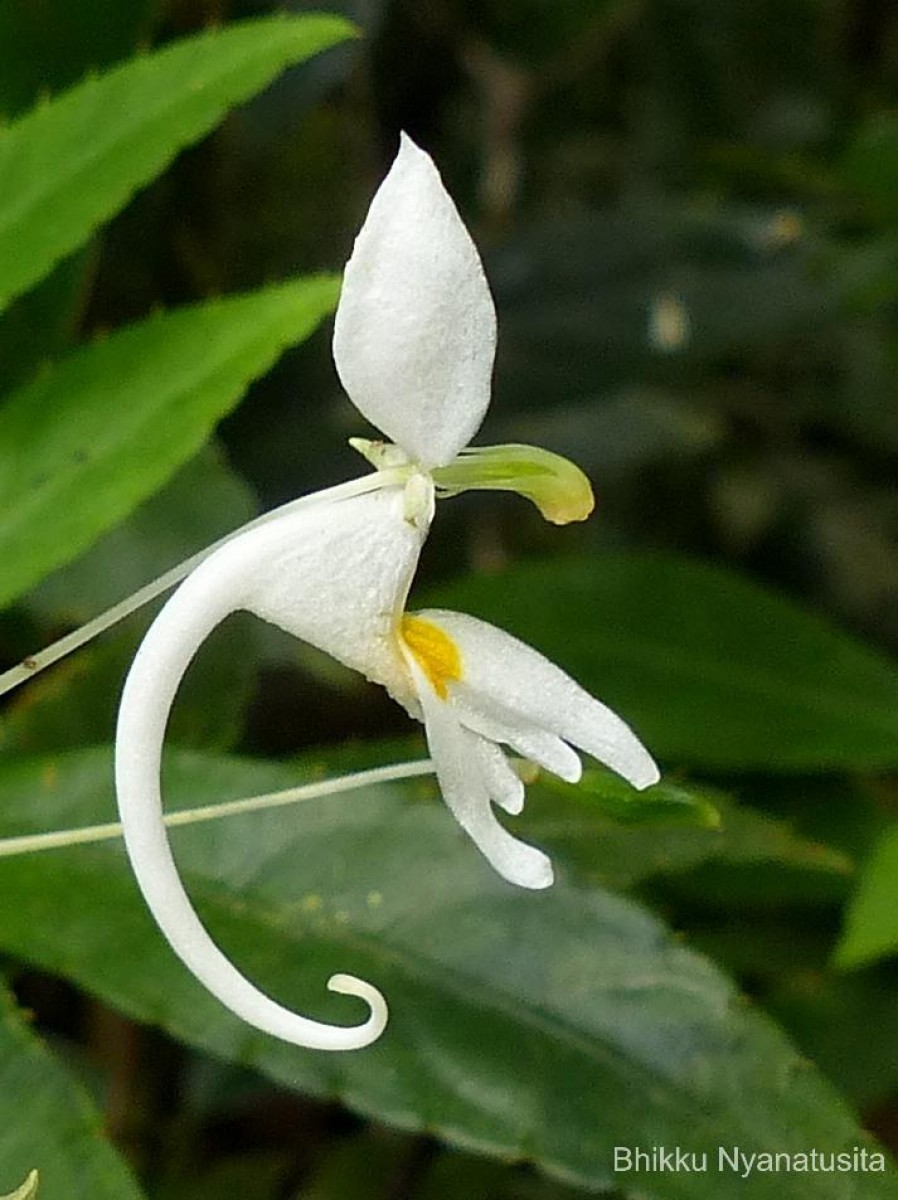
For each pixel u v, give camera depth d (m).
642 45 0.36
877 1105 0.23
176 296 0.24
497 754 0.14
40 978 0.25
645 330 0.27
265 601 0.13
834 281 0.28
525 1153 0.15
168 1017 0.16
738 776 0.22
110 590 0.19
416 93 0.32
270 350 0.16
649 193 0.34
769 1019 0.16
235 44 0.17
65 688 0.19
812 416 0.35
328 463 0.24
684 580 0.22
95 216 0.17
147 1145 0.23
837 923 0.21
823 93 0.37
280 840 0.17
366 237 0.13
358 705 0.28
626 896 0.16
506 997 0.16
